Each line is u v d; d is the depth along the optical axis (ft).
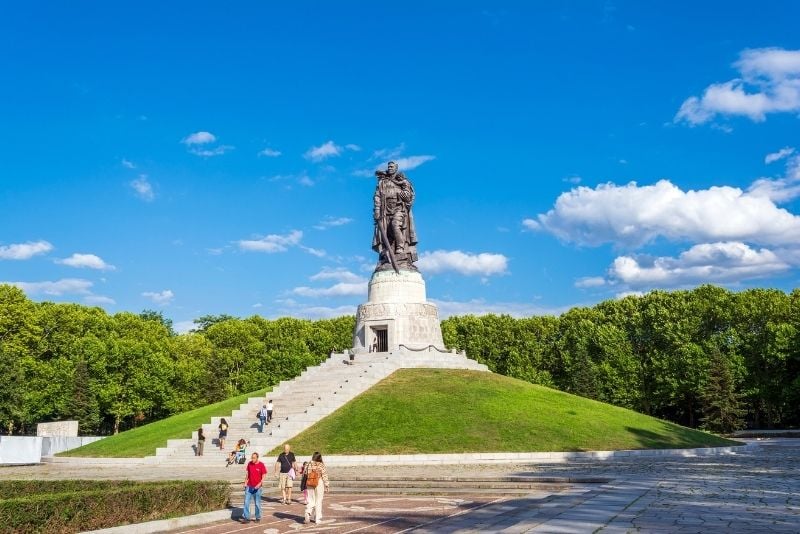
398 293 224.33
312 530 71.10
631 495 86.63
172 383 342.03
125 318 349.61
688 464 140.26
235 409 200.44
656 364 316.60
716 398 285.43
